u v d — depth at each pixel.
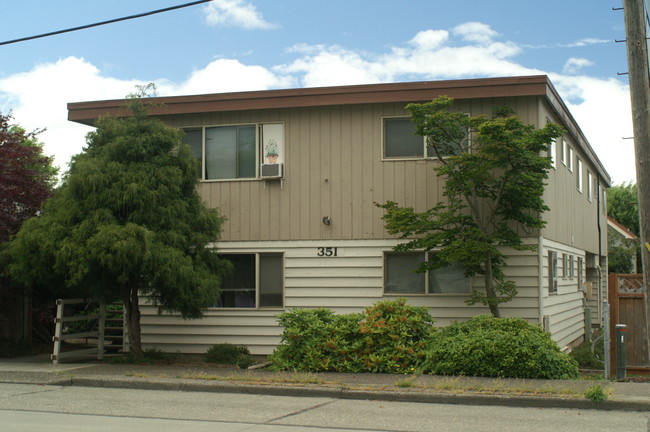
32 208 17.11
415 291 16.97
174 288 14.30
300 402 10.91
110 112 18.00
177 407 10.34
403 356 13.37
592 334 25.47
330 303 17.28
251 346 17.62
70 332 19.53
